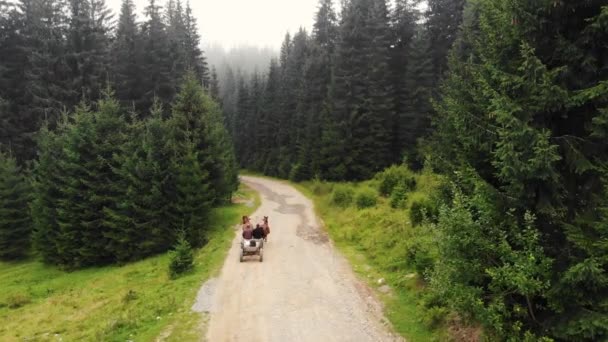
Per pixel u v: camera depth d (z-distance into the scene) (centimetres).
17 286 2523
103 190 2822
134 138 2870
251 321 1239
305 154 5812
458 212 786
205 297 1453
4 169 3403
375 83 4719
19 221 3356
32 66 4522
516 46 838
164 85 4622
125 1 5453
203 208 2741
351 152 4781
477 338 960
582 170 729
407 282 1441
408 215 2103
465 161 952
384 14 5297
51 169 2997
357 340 1102
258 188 5244
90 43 4528
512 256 714
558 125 819
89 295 1944
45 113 4044
